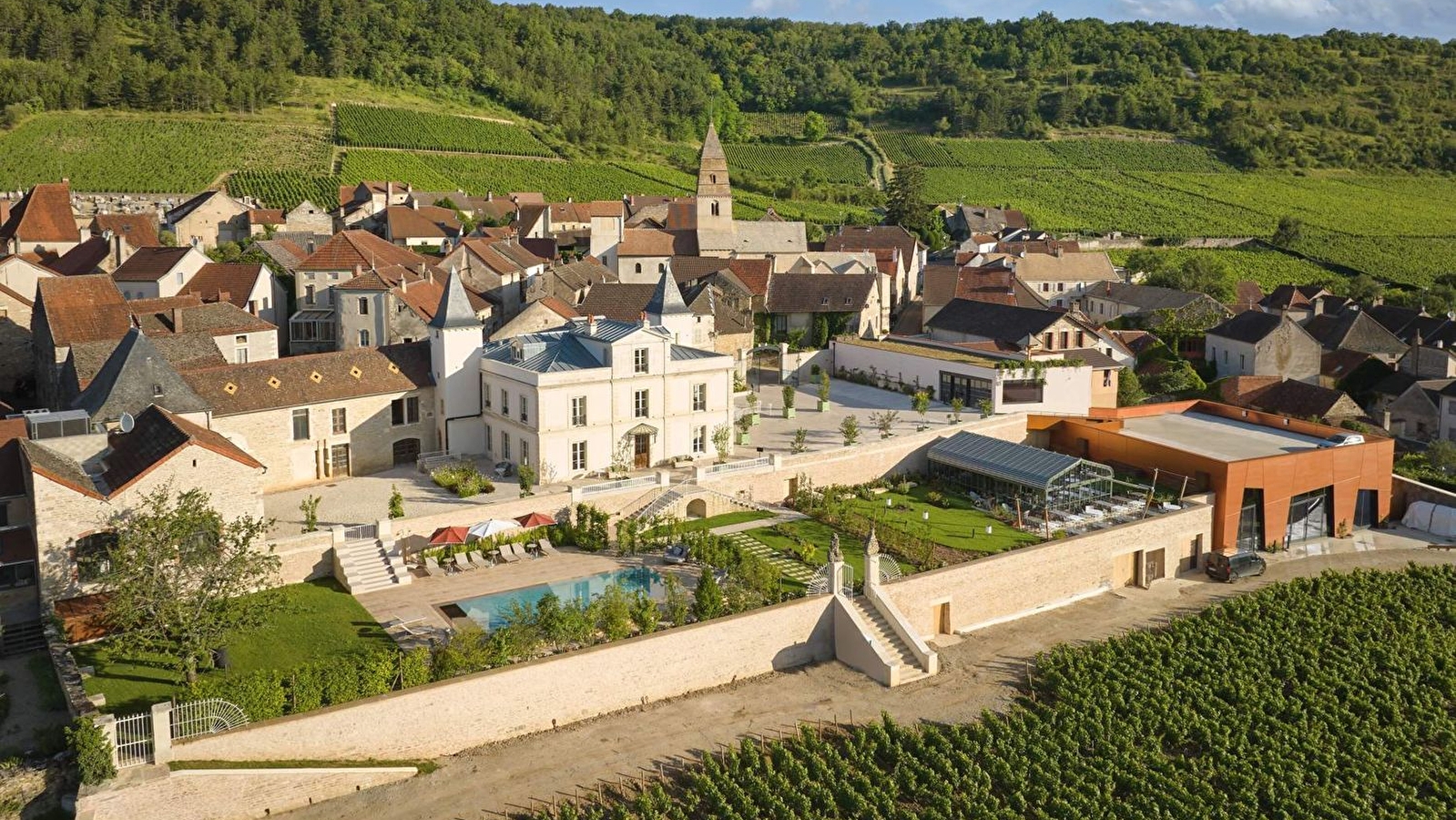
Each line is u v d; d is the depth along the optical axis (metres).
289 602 62.81
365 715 52.66
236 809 48.75
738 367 121.69
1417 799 56.44
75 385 81.94
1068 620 73.88
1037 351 113.19
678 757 55.38
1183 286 185.25
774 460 85.69
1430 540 91.12
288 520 74.31
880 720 59.56
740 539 76.88
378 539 69.88
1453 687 66.19
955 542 78.19
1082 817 51.97
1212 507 85.44
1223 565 81.44
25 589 60.38
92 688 53.62
